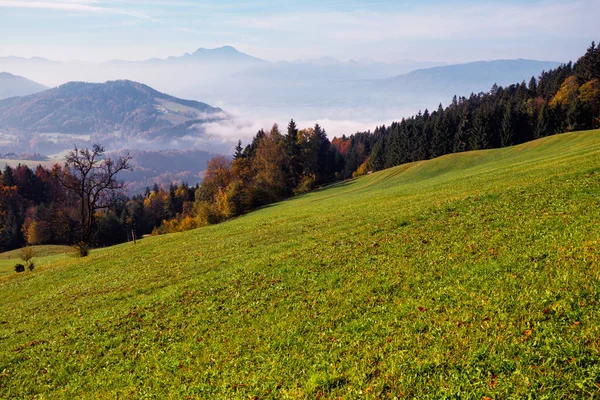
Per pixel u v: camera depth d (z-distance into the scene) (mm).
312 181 121875
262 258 25922
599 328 9906
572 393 8438
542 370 9203
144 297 23172
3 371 16859
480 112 127062
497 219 21438
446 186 44031
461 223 22547
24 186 147750
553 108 121625
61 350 17906
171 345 16000
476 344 10633
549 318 11008
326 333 13812
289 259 23859
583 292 11680
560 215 19188
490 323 11383
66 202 121312
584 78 122812
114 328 19141
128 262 36781
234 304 18750
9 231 127312
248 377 12172
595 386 8398
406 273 17281
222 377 12633
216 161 127750
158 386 13039
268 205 101812
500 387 8992
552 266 13930
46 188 151000
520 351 9969
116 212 156000
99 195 60312
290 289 18969
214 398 11453
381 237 24078
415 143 145875
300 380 11297
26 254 58625
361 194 68188
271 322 15789
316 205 62969
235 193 102812
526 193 25344
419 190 47562
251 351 13898
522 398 8570
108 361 15961
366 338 12711
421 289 15281
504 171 44594
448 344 11023
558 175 28391
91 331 19359
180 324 17938
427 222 24688
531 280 13312
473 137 128625
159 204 180375
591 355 9203
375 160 165375
